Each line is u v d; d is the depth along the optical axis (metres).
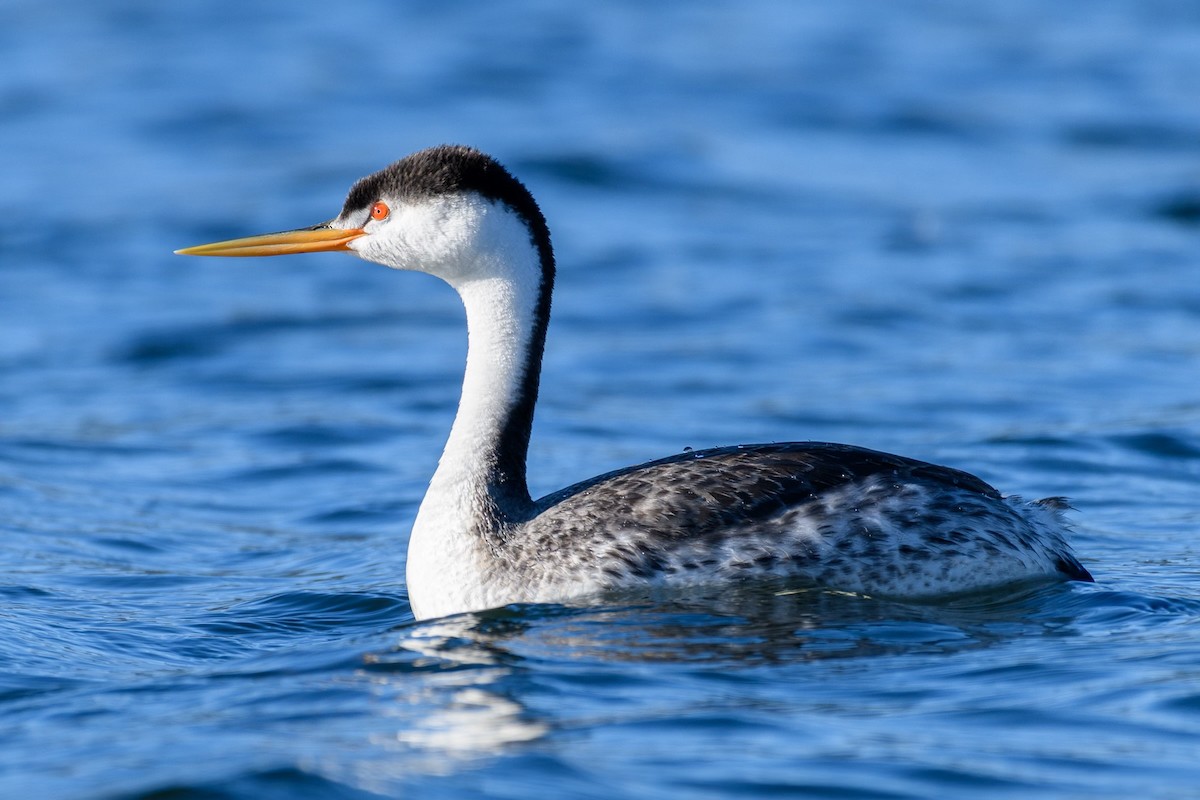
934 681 8.84
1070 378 18.34
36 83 34.47
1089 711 8.33
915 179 28.64
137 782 7.56
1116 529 13.02
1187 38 38.62
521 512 10.98
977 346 19.81
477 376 11.23
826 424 16.80
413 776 7.66
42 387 18.91
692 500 10.71
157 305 22.34
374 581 12.11
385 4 42.25
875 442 16.06
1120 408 17.14
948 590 10.62
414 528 11.11
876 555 10.58
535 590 10.59
